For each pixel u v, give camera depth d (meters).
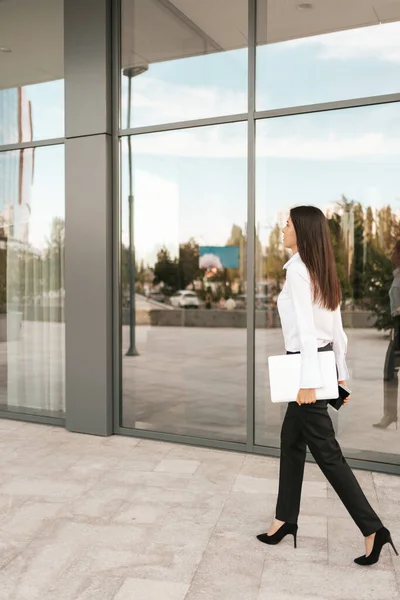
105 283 5.28
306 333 2.96
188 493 3.99
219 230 4.93
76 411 5.48
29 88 5.80
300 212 3.10
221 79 4.88
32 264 5.95
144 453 4.86
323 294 3.01
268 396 4.82
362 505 3.00
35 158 5.86
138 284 5.28
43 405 5.95
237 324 4.91
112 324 5.38
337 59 4.48
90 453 4.85
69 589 2.81
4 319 6.13
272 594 2.77
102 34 5.18
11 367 6.10
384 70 4.36
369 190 4.43
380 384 4.50
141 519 3.58
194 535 3.37
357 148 4.45
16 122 5.90
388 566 3.03
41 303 5.92
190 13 4.97
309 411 3.02
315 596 2.75
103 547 3.23
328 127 4.53
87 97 5.27
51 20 5.62
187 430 5.17
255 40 4.73
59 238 5.80
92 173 5.29
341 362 3.21
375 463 4.48
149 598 2.73
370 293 4.49
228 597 2.74
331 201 4.55
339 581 2.88
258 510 3.71
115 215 5.31
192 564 3.05
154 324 5.23
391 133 4.35
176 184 5.09
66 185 5.41
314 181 4.59
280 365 3.02
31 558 3.11
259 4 4.70
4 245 6.10
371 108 4.40
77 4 5.27
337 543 3.28
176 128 5.05
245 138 4.81
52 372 5.89
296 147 4.64
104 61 5.19
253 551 3.19
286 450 3.19
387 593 2.78
